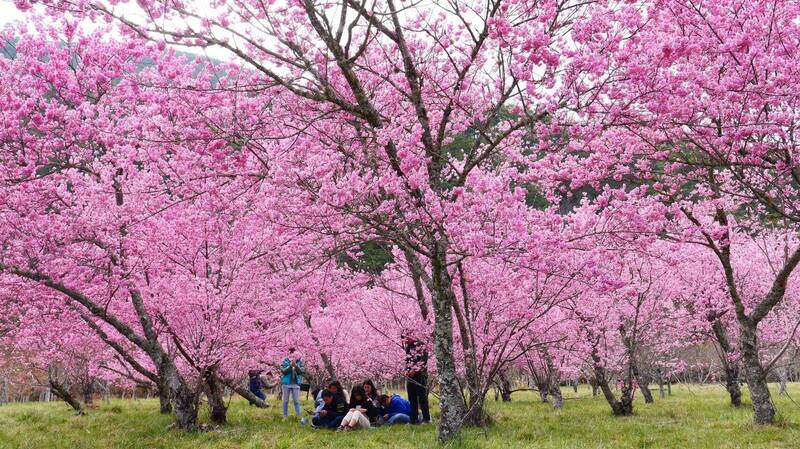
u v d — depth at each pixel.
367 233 9.72
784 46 7.37
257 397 17.66
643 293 13.32
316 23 8.47
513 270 11.10
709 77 7.66
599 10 7.52
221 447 9.71
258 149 8.99
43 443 10.24
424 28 9.74
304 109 9.87
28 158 8.82
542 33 6.98
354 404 12.04
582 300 13.26
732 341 18.88
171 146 8.98
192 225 11.06
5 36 8.81
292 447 9.46
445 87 10.25
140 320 11.11
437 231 8.55
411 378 12.00
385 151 9.17
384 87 10.91
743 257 16.97
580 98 7.56
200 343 11.25
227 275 11.52
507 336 11.02
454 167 9.67
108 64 9.20
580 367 16.22
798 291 17.03
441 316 9.16
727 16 7.75
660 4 7.71
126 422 13.00
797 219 7.53
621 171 9.47
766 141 8.04
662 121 7.75
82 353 15.21
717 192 9.47
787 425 10.38
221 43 7.56
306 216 8.52
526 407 16.88
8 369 20.45
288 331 13.37
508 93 8.73
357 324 19.23
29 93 8.77
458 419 8.97
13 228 9.26
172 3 7.27
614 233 8.97
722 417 12.24
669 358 20.42
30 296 10.64
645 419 12.41
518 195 7.89
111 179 9.98
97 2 6.99
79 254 9.77
